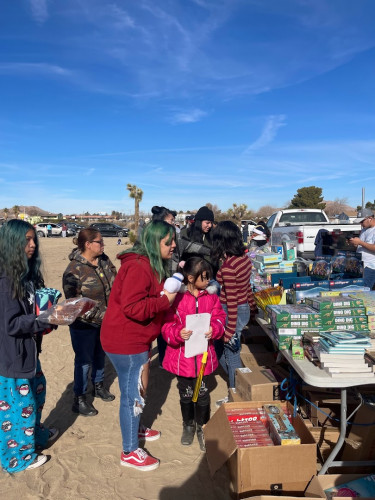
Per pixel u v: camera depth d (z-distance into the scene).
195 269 3.10
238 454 2.50
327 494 2.44
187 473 3.09
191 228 4.50
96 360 4.25
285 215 12.77
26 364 2.81
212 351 3.32
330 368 2.45
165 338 3.17
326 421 3.11
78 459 3.28
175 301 3.16
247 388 3.43
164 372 5.09
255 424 3.05
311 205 55.72
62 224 38.38
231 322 3.61
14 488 2.92
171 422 3.88
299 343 2.78
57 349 6.09
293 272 4.37
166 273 2.90
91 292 3.73
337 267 3.98
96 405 4.23
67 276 3.72
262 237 8.18
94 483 2.98
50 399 4.40
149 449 3.42
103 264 3.89
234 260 3.65
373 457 2.72
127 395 2.98
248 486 2.53
